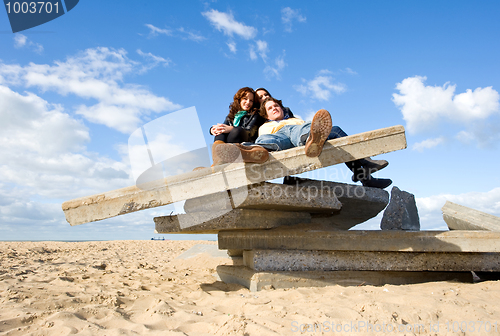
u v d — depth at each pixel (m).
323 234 3.85
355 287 3.41
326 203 4.02
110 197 3.34
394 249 3.73
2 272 4.68
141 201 3.33
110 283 4.15
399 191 5.05
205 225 3.74
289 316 2.39
